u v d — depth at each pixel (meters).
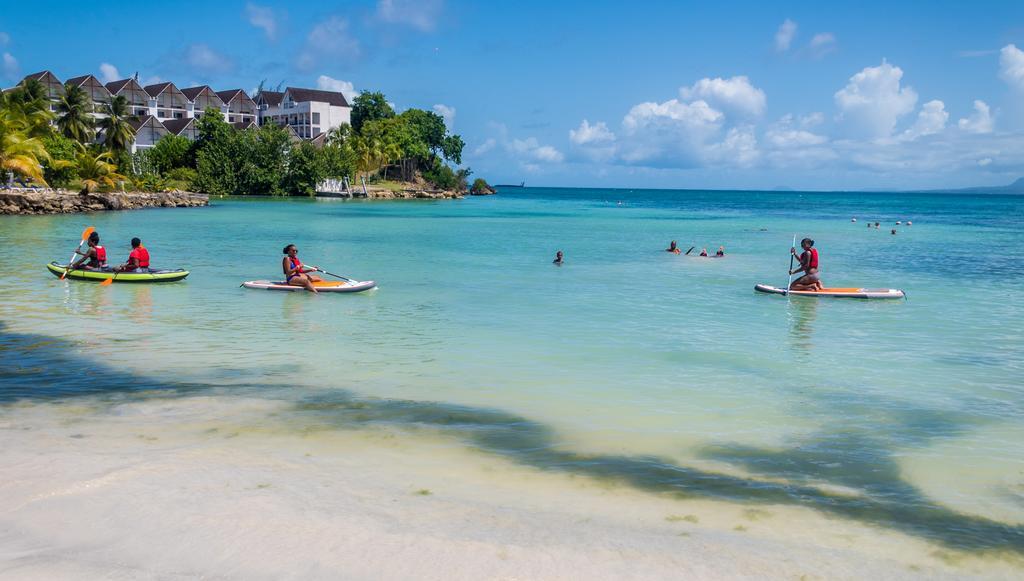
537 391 9.26
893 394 9.38
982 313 15.87
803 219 69.50
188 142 93.00
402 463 6.66
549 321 14.32
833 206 121.75
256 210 62.34
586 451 7.09
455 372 10.19
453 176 127.62
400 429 7.66
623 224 55.22
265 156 92.19
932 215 83.81
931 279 22.38
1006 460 7.04
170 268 22.23
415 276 21.38
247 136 92.06
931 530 5.49
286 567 4.66
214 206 67.94
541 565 4.76
